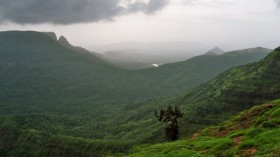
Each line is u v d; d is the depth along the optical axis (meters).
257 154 33.66
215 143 43.78
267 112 52.31
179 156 41.72
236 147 38.56
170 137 88.31
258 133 41.94
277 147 33.06
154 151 50.91
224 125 60.88
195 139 54.41
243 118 59.38
